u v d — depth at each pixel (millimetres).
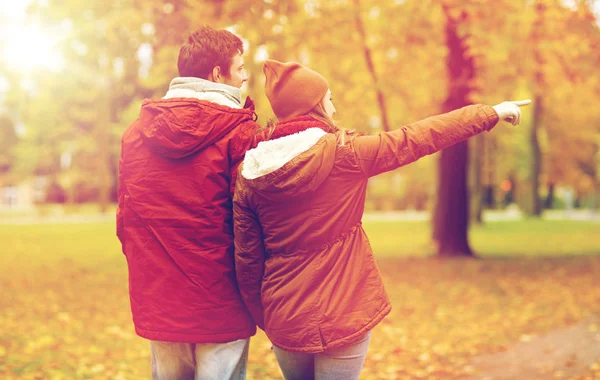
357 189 2219
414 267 13359
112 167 46688
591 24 10180
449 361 5836
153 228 2303
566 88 13070
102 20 12258
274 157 2092
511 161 44625
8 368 5250
